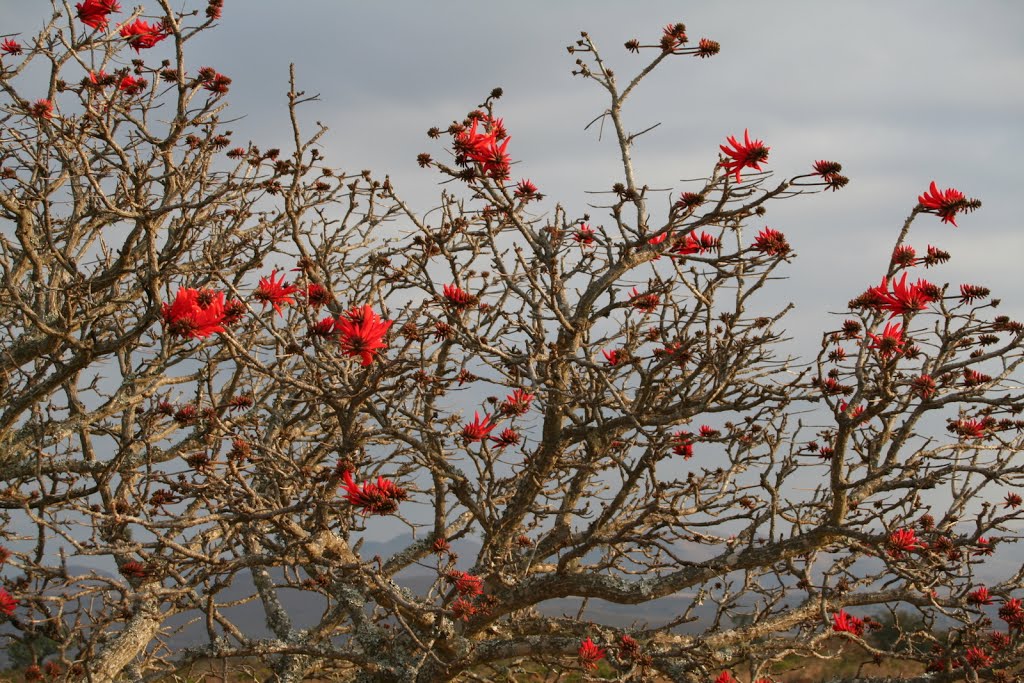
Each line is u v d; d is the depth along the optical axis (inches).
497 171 157.6
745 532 187.6
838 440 166.1
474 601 207.6
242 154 277.1
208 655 205.9
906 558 175.5
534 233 207.5
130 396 262.8
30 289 287.9
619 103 195.3
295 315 176.1
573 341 201.0
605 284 197.5
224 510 155.0
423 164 200.5
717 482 218.2
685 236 188.1
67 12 241.8
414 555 243.0
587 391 199.0
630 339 230.4
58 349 243.6
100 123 210.7
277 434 234.7
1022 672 190.4
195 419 171.0
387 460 200.8
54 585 167.3
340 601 216.4
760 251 169.9
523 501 209.6
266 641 206.4
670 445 199.9
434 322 181.9
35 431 226.4
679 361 201.6
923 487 165.6
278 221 271.9
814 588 173.8
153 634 217.5
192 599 169.8
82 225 279.3
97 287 265.7
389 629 219.1
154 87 259.1
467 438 201.5
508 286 196.5
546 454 207.8
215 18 229.1
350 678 232.5
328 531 190.7
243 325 215.9
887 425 203.3
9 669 243.8
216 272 139.3
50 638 191.8
